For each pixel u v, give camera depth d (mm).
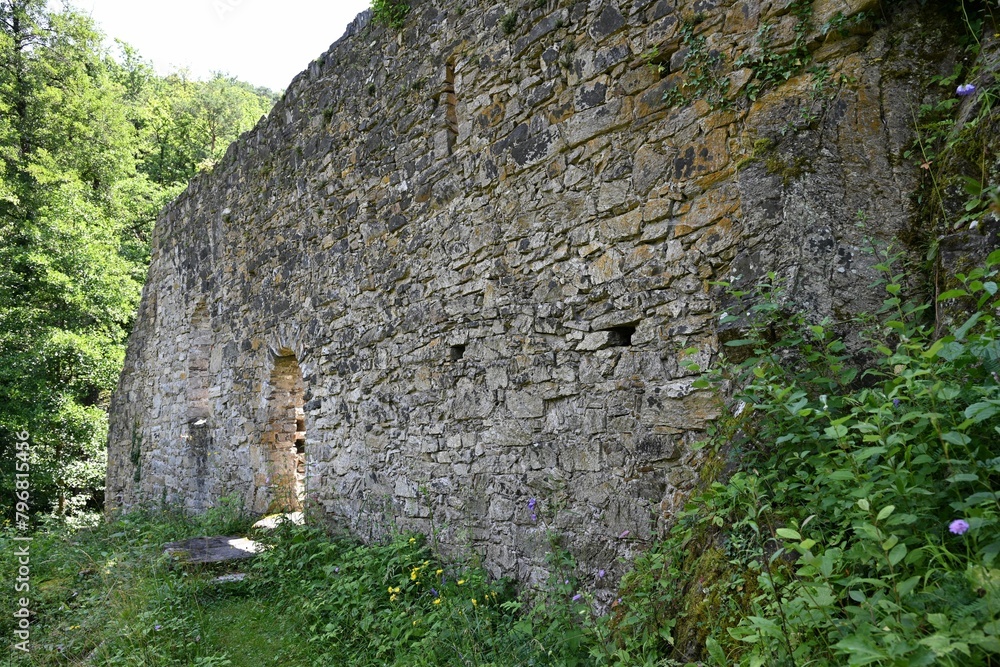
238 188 7867
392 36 5449
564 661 2943
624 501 3508
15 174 14180
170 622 4055
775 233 2977
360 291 5719
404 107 5277
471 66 4633
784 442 2484
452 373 4695
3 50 14891
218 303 8281
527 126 4211
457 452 4609
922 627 1545
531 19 4195
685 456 3279
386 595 4234
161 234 10281
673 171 3451
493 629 3627
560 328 3951
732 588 2402
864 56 2887
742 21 3225
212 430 8266
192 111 24656
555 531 3820
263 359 7234
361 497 5566
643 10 3607
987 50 2504
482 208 4520
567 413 3863
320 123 6316
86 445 13984
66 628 4207
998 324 1961
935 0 2756
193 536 6887
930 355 1791
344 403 5871
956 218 2406
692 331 3314
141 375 10797
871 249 2633
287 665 3676
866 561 1738
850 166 2844
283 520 5973
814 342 2693
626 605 2932
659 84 3531
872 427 1766
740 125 3215
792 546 1725
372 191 5602
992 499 1526
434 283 4910
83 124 15977
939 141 2637
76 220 14586
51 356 13359
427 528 4805
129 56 24047
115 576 4914
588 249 3828
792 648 1751
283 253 6879
